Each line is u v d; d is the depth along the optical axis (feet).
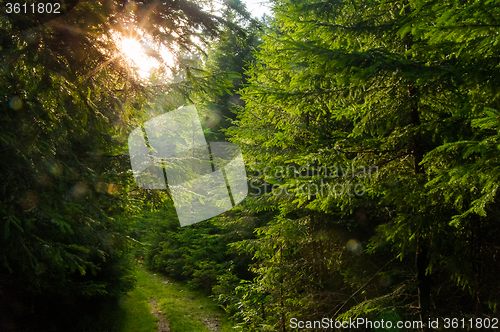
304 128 17.99
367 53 8.71
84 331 21.43
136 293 34.14
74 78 7.47
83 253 16.51
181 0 8.53
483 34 7.01
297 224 18.75
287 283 18.98
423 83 8.35
